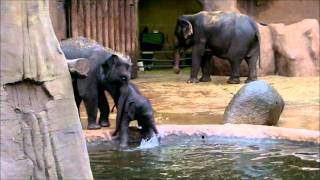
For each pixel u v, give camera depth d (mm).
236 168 6262
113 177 5836
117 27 15305
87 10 14773
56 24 14375
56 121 3611
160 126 8023
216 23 14531
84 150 3760
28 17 3475
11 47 3404
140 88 13570
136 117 7719
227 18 14555
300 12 18547
